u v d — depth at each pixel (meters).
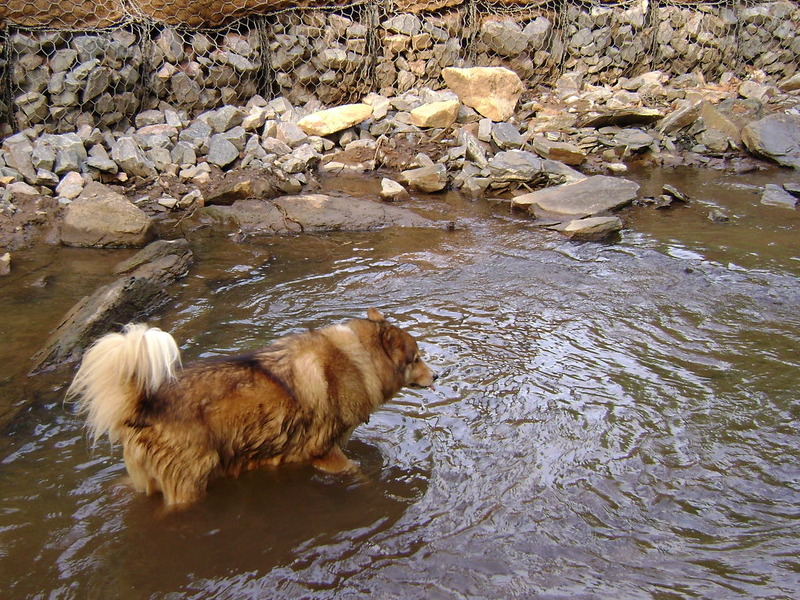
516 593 1.70
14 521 1.92
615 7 6.36
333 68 5.42
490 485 2.11
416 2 5.71
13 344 2.79
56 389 2.54
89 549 1.83
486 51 6.02
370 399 2.23
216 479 2.09
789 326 2.99
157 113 4.84
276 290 3.31
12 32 4.58
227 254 3.71
